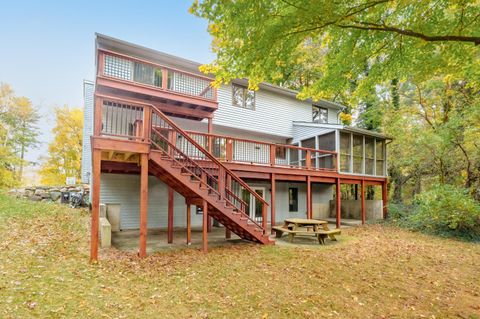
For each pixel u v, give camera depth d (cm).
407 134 1392
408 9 434
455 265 635
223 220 834
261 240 789
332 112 1750
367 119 1977
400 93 1580
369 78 555
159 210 1164
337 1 379
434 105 1426
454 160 1230
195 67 1134
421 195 1078
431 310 405
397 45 484
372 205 1476
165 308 373
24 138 2202
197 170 895
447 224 1014
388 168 1658
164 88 926
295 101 1584
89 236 750
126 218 1094
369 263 628
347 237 965
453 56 480
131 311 359
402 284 505
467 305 425
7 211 930
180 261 594
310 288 464
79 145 2392
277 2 382
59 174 2355
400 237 970
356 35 468
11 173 1892
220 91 1302
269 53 458
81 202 1309
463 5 414
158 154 643
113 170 901
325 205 1666
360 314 384
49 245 629
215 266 563
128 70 958
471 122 1074
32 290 390
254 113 1410
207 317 354
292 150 1546
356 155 1359
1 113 2075
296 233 846
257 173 1042
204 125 1263
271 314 370
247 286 461
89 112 1171
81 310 349
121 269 519
